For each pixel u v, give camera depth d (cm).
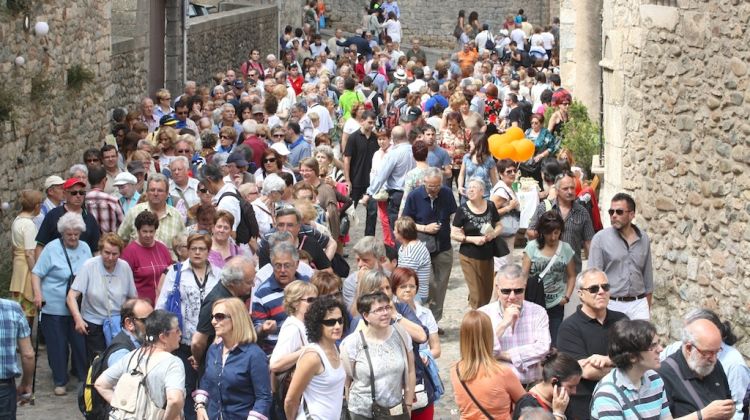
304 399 1527
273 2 6400
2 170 2595
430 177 2334
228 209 2186
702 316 1504
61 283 2069
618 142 2511
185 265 1878
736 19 2020
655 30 2264
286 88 4281
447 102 3997
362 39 6419
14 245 2234
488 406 1491
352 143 3123
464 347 1507
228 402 1565
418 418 1664
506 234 2406
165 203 2223
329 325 1519
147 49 4144
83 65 3161
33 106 2783
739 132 2028
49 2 2878
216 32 5266
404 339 1572
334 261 2255
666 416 1423
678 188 2217
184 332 1856
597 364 1603
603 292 1661
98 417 1569
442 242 2355
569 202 2141
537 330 1739
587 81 3812
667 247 2259
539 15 8019
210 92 4584
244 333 1567
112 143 3123
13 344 1686
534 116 3397
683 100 2184
